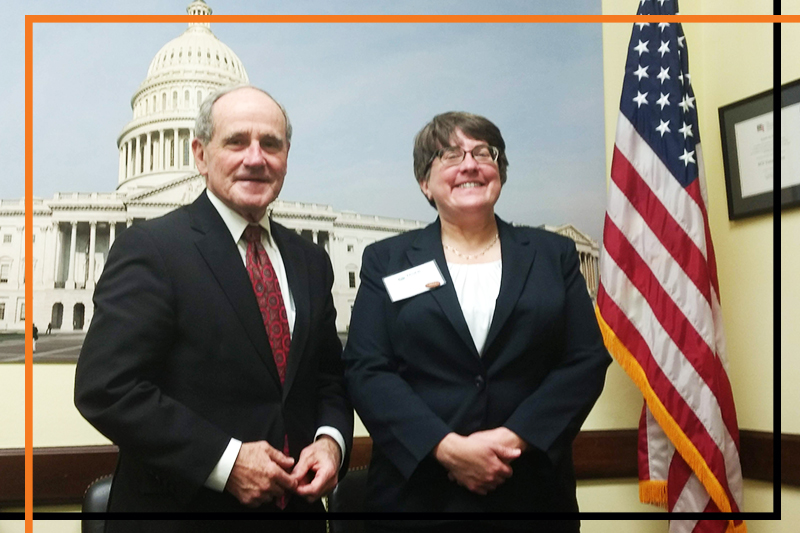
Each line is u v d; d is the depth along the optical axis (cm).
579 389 165
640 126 253
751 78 268
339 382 181
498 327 164
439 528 158
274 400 151
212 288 149
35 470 221
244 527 145
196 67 249
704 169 262
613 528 260
